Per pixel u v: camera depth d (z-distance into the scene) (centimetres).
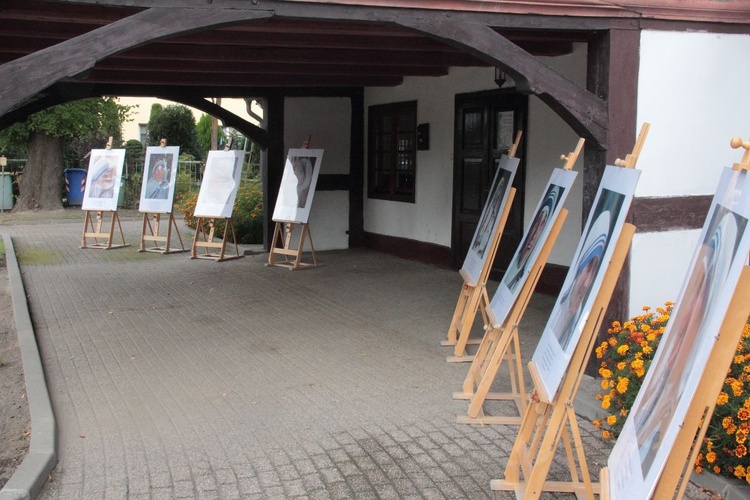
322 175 1191
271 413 482
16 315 746
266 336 680
